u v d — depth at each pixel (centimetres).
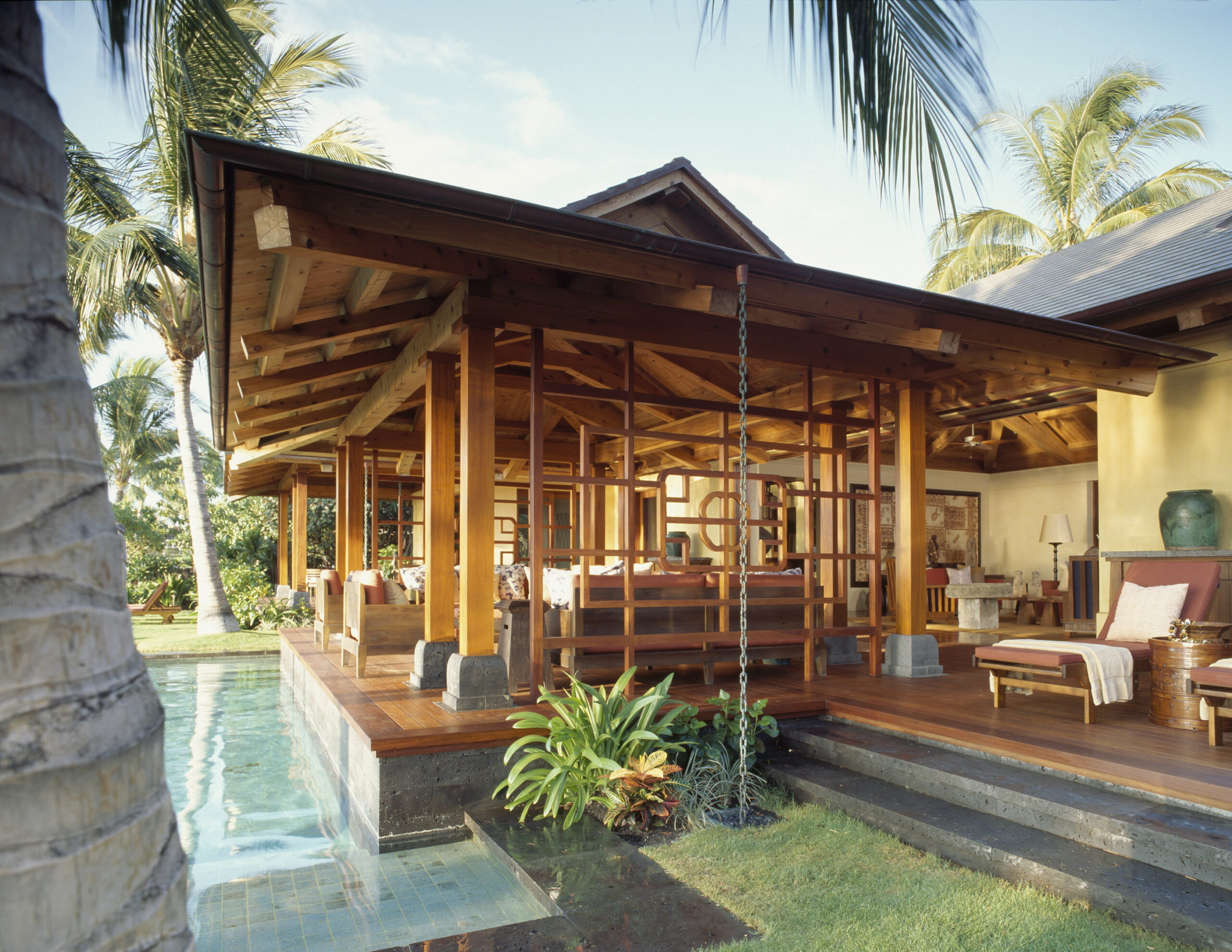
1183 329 644
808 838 362
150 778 103
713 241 830
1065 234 1984
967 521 1433
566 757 406
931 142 189
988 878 316
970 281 1977
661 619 591
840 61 190
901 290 488
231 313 487
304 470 1502
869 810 381
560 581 598
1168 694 439
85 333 1256
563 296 504
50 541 95
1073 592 1165
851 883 313
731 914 287
